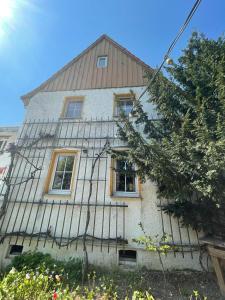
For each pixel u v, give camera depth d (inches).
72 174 222.5
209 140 113.3
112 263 172.7
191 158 122.3
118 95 280.2
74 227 191.6
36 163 230.7
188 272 159.9
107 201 200.5
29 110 281.6
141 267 169.5
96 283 142.5
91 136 245.8
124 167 223.9
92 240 182.9
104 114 264.5
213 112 133.9
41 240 188.5
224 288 123.0
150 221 187.0
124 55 327.6
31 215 200.7
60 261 168.1
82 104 284.8
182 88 185.5
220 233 152.3
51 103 287.0
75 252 180.4
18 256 171.8
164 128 191.6
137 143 157.9
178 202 165.5
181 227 174.6
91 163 224.7
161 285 138.6
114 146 232.5
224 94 119.3
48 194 209.8
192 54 186.2
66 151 236.7
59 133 253.3
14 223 197.8
